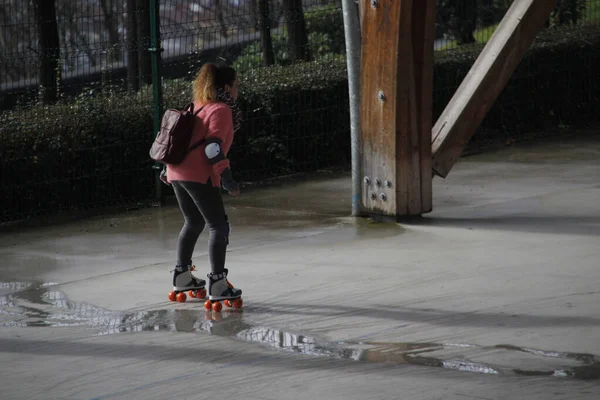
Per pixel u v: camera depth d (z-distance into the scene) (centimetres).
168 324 976
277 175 1839
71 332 958
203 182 1007
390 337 905
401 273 1138
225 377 813
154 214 1547
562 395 742
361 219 1455
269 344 899
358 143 1455
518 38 1467
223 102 1016
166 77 1828
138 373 831
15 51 1775
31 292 1112
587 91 2298
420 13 1359
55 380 820
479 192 1622
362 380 793
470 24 2448
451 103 1494
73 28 2158
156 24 1586
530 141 2100
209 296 1020
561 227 1343
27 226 1482
